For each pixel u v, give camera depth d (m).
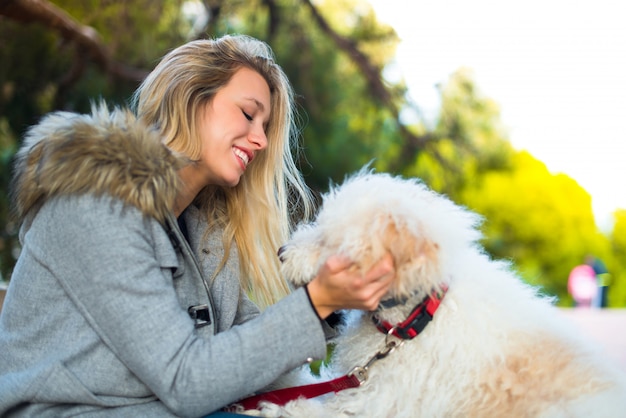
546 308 2.32
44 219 2.05
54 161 2.02
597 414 1.92
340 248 1.96
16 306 2.08
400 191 2.23
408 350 2.18
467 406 2.06
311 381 2.66
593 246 15.14
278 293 2.86
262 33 8.00
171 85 2.40
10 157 6.70
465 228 2.23
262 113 2.54
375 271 1.92
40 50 6.98
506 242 12.77
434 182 8.89
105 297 1.94
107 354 2.01
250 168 2.79
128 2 7.66
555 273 14.33
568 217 14.57
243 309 2.70
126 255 1.97
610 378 2.07
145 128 2.14
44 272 2.05
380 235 1.93
